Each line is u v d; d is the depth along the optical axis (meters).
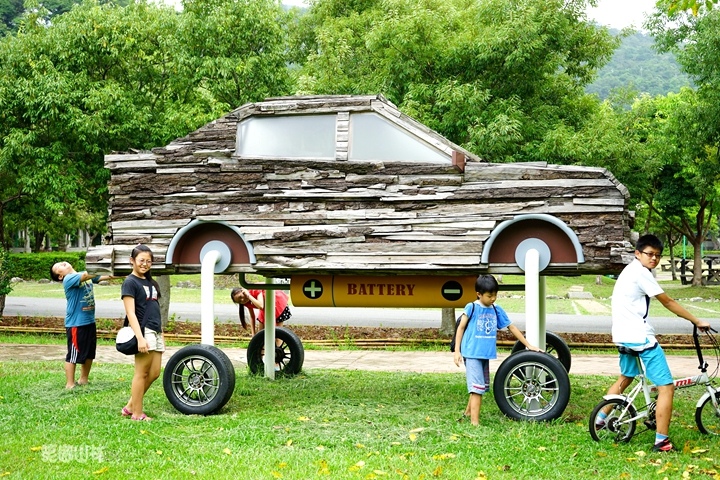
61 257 35.34
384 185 7.88
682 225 33.84
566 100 16.61
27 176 15.40
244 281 9.14
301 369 10.33
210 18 15.22
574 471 5.49
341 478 5.25
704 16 17.17
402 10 16.14
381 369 11.05
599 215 7.46
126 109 15.05
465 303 8.12
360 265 7.86
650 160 16.70
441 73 15.11
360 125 8.09
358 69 17.11
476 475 5.37
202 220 8.19
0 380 9.26
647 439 6.37
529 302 7.42
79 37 15.35
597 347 13.45
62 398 8.20
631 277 6.25
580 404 8.09
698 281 29.94
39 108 14.80
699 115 18.81
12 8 57.53
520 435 6.50
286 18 19.41
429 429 6.73
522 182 7.62
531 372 7.29
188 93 16.12
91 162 15.97
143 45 16.06
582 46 17.47
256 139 8.26
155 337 7.32
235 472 5.40
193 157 8.27
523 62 14.19
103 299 24.17
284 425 6.93
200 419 7.23
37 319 17.23
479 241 7.63
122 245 8.36
